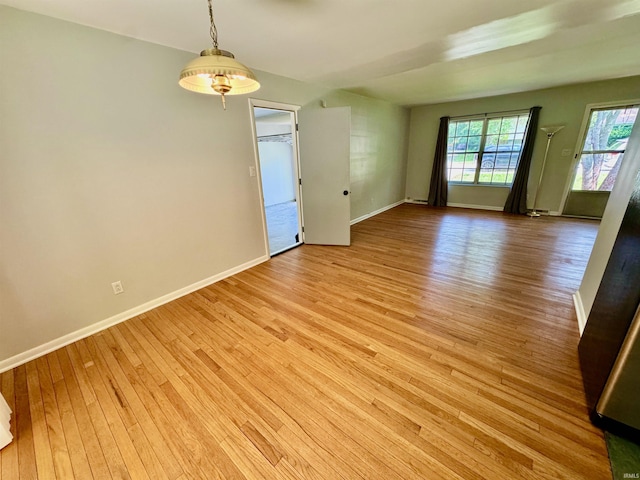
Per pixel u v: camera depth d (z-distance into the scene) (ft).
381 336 6.74
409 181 23.72
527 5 6.02
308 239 13.80
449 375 5.51
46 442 4.46
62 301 6.74
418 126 22.11
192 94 8.40
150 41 7.32
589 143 16.37
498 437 4.29
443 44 8.23
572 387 5.15
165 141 8.00
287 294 8.96
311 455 4.13
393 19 6.51
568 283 9.11
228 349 6.48
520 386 5.21
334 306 8.15
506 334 6.68
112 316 7.62
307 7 5.84
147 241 8.07
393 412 4.76
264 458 4.11
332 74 10.99
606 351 4.44
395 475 3.83
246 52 8.40
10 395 5.36
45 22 5.75
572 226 15.58
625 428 4.14
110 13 5.81
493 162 19.72
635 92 14.46
